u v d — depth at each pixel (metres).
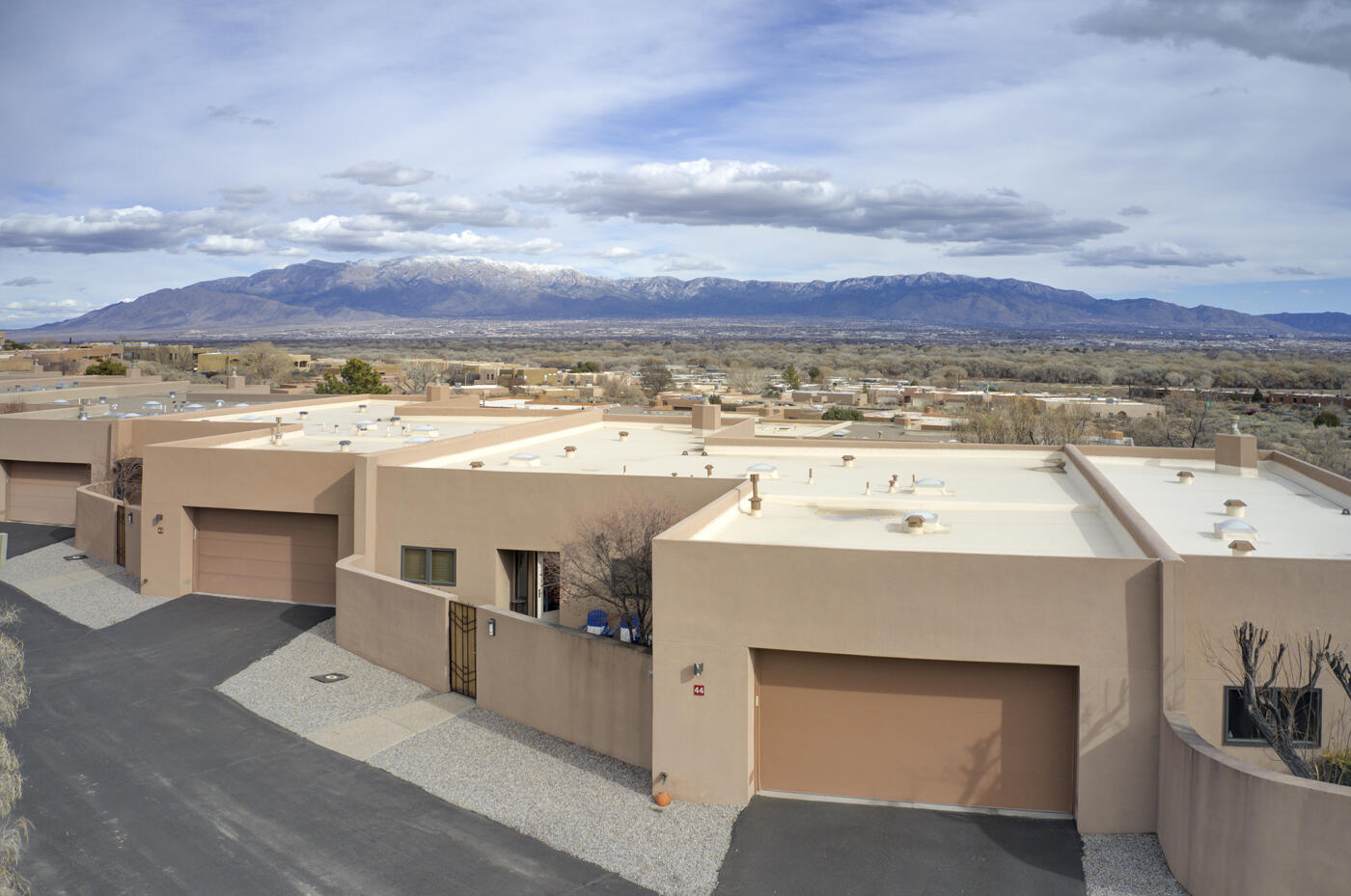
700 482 24.58
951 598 16.11
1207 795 13.64
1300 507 24.11
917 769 16.88
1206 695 15.88
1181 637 15.23
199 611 28.23
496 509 25.36
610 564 21.81
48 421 40.19
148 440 38.00
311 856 15.25
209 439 31.67
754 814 16.62
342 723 20.42
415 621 22.70
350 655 24.53
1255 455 29.19
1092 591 15.68
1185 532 21.08
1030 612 15.88
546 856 15.34
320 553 28.86
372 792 17.42
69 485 40.97
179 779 17.81
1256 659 14.19
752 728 17.08
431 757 18.84
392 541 26.23
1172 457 31.41
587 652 19.14
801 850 15.46
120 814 16.50
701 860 15.19
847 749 17.11
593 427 40.62
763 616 16.69
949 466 31.11
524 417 43.38
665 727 17.11
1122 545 19.42
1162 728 15.27
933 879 14.59
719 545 16.78
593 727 19.11
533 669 20.11
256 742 19.48
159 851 15.36
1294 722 15.74
